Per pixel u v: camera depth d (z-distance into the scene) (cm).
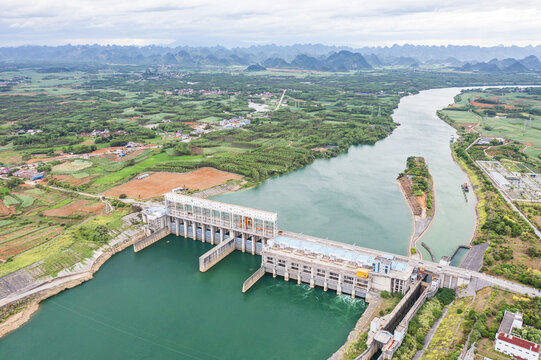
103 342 17350
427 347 15525
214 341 17325
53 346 17125
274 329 18062
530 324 15450
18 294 19862
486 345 14450
